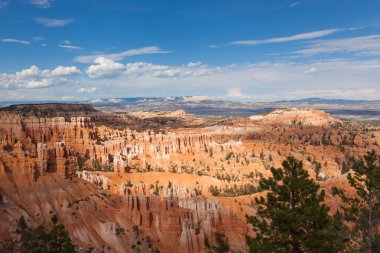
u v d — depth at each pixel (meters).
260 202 50.16
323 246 44.53
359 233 58.06
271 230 47.59
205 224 113.56
